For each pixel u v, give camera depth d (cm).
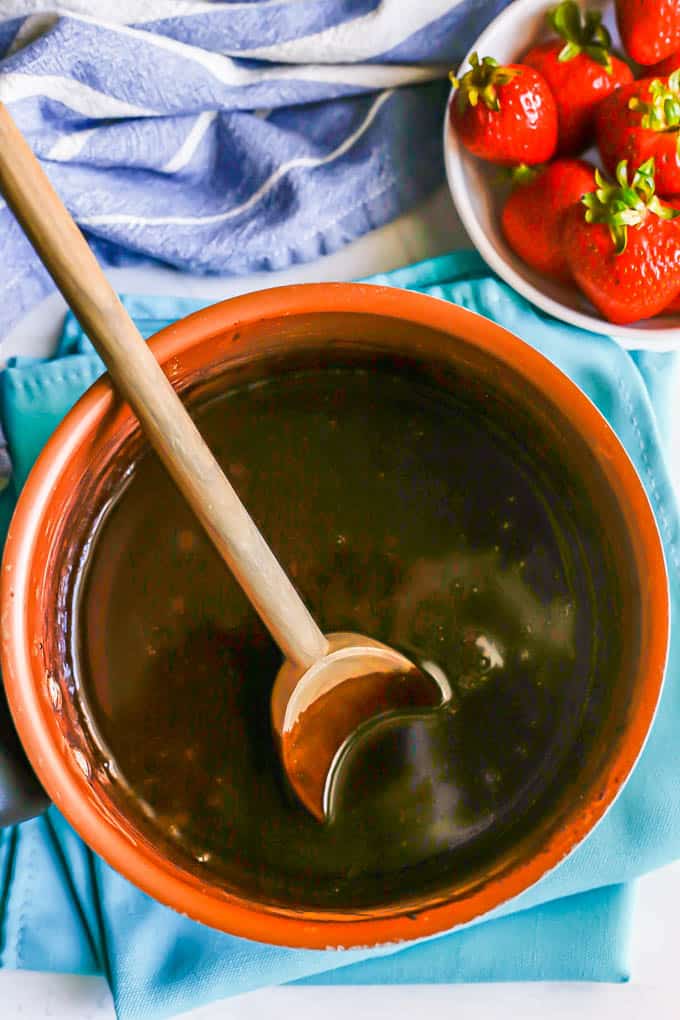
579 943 78
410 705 71
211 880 70
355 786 71
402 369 73
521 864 68
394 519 73
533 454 73
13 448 78
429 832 71
